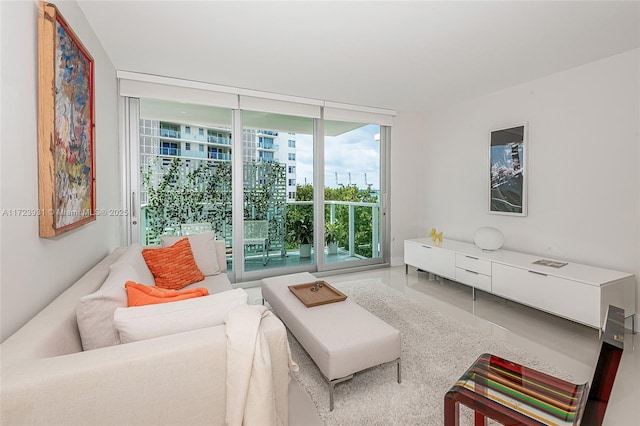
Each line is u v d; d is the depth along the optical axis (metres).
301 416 1.69
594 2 2.05
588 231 3.03
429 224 5.06
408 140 5.15
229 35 2.49
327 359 1.71
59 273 1.63
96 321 1.29
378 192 5.07
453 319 2.96
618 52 2.77
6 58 1.16
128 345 1.10
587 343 2.52
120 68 3.14
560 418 1.14
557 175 3.28
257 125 4.13
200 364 1.12
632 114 2.72
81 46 1.85
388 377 2.03
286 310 2.31
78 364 0.98
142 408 1.04
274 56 2.88
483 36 2.50
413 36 2.51
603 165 2.91
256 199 4.17
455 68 3.16
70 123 1.70
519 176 3.62
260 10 2.15
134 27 2.36
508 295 3.13
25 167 1.29
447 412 1.29
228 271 4.04
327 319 2.08
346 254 4.87
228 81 3.55
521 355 2.32
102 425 0.99
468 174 4.35
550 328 2.79
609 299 2.50
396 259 5.18
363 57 2.90
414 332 2.68
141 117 3.52
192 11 2.15
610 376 1.23
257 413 1.12
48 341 1.09
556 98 3.27
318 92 3.96
